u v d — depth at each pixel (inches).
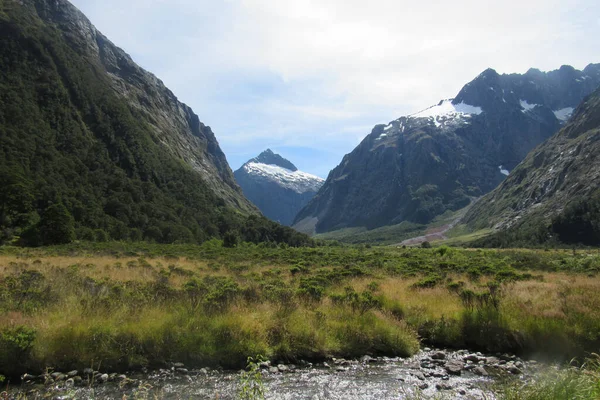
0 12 5708.7
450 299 682.2
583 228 4658.0
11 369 405.1
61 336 433.7
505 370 465.1
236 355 463.2
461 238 7652.6
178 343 461.7
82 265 1151.0
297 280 952.9
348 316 576.4
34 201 3127.5
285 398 383.2
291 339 502.6
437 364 492.4
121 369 432.5
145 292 599.5
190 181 6161.4
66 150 4566.9
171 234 3789.4
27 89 4877.0
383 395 393.4
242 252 2549.2
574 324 530.0
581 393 259.1
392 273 1232.8
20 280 653.3
